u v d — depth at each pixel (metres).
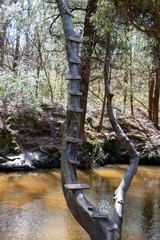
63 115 10.73
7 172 7.74
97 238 2.30
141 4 3.84
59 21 9.00
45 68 12.34
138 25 4.24
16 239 3.62
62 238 3.73
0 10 9.91
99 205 5.23
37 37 12.38
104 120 12.71
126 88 12.34
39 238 3.69
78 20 9.27
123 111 14.02
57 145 9.47
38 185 6.47
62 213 4.71
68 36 3.21
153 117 14.05
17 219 4.32
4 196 5.44
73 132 2.88
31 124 9.52
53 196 5.65
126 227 4.28
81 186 2.61
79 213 2.45
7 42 13.72
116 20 4.53
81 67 7.97
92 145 10.01
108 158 10.82
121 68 10.05
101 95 14.65
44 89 14.44
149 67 11.42
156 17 3.94
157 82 13.68
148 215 4.86
